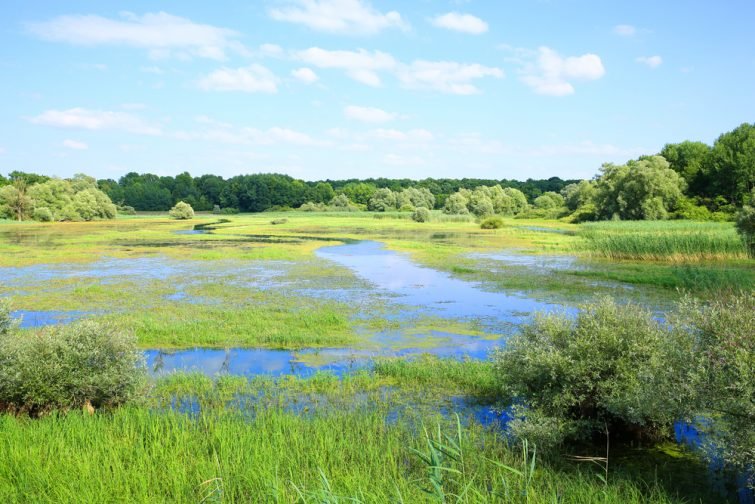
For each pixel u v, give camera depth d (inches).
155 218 4439.0
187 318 716.0
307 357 559.2
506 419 388.5
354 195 6628.9
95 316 722.2
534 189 6855.3
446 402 424.8
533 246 1796.3
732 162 2807.6
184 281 1054.4
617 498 260.5
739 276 930.7
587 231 2107.5
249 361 546.0
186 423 348.5
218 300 858.8
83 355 384.5
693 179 3056.1
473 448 321.7
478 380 461.1
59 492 251.4
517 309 797.2
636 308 394.9
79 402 386.6
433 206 5807.1
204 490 258.5
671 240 1350.9
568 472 309.0
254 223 3577.8
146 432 328.5
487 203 4247.0
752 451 252.5
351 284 1026.1
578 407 373.1
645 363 337.4
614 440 357.4
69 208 3668.8
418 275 1147.3
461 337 641.6
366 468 288.8
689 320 295.7
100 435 318.7
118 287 978.7
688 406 277.0
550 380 367.9
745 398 254.8
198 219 4256.9
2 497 247.4
